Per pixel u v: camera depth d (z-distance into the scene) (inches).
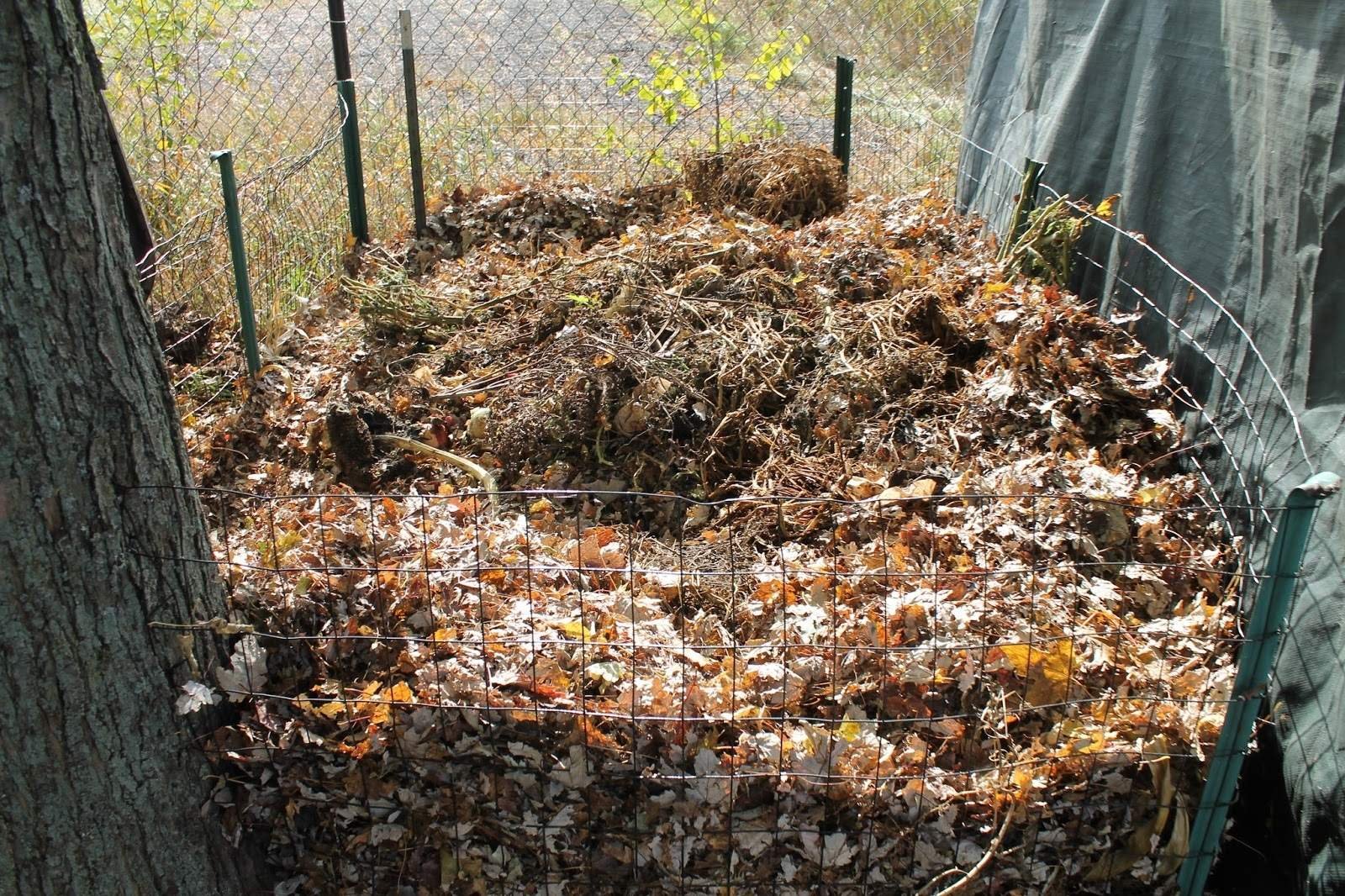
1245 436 133.0
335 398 171.9
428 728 98.1
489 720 97.8
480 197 262.1
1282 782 107.0
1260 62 138.0
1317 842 98.8
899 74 377.1
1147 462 148.8
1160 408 153.3
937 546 128.7
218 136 291.3
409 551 114.8
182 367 192.5
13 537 81.4
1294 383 123.6
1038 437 150.6
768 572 107.1
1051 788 97.1
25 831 88.5
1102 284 182.7
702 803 96.5
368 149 290.7
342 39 242.1
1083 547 126.5
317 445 169.0
